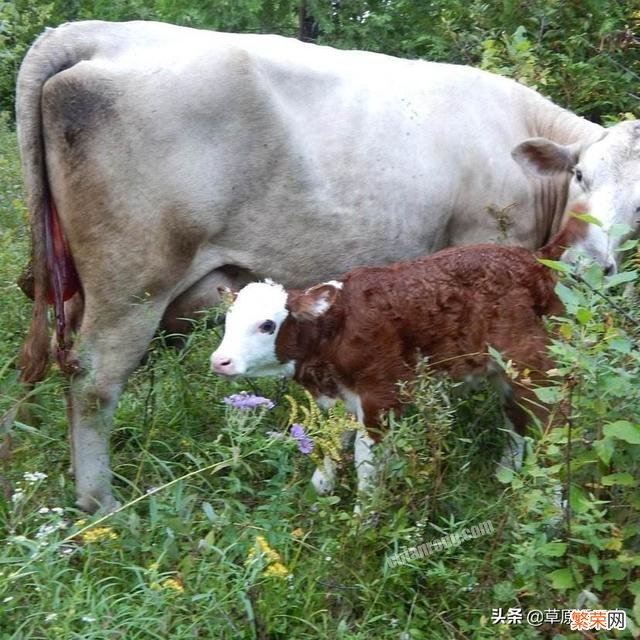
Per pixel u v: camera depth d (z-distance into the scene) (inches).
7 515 167.3
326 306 169.6
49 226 178.5
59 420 183.5
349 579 159.5
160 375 189.8
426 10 279.3
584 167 191.5
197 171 178.1
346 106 188.1
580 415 150.9
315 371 173.6
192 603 151.9
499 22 254.1
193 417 187.0
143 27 181.6
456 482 173.8
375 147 188.4
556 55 242.2
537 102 204.1
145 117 175.2
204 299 185.3
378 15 285.4
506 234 198.8
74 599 148.7
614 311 162.9
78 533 157.9
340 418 165.5
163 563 158.4
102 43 177.9
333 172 186.2
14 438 176.7
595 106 249.0
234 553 158.9
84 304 179.9
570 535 150.3
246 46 185.0
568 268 153.0
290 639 152.9
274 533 160.2
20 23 303.3
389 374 172.1
